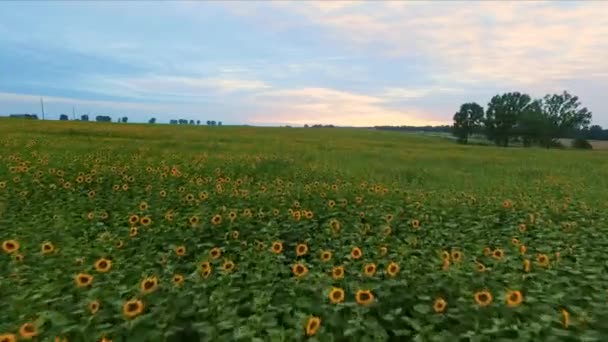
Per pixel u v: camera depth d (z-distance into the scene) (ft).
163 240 23.03
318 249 22.75
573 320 12.61
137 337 11.91
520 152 143.13
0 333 12.39
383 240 23.99
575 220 31.42
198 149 88.58
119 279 16.43
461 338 12.80
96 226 25.38
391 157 97.14
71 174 42.68
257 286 16.02
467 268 18.04
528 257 21.02
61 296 14.69
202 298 14.48
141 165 53.11
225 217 27.09
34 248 20.57
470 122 342.85
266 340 11.91
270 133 182.70
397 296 15.38
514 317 13.53
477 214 32.65
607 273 19.26
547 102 356.79
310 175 55.98
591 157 128.26
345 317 13.51
